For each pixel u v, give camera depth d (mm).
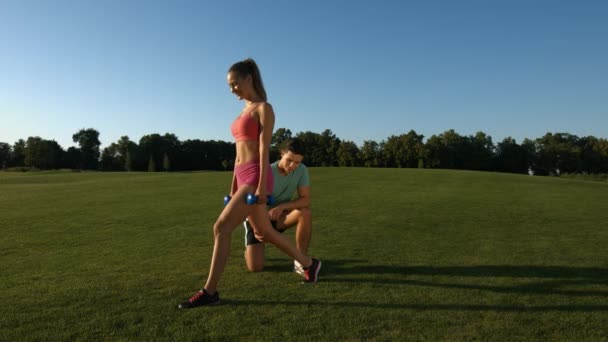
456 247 5359
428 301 3291
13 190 14961
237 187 3773
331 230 6613
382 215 8312
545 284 3740
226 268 4363
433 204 10273
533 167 85812
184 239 5938
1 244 5586
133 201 11078
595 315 3008
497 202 10898
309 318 2938
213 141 98375
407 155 78125
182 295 3418
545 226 7086
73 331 2701
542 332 2713
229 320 2900
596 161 82750
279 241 3709
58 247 5395
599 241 5797
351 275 4039
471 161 80000
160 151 92250
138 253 5020
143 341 2562
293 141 4301
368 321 2887
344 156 81125
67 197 12188
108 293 3451
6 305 3162
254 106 3465
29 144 88125
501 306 3180
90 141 94500
